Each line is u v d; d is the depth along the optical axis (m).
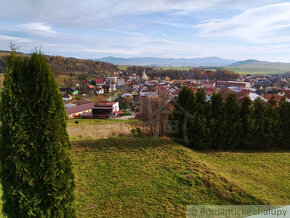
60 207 3.68
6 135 3.36
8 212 3.61
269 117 11.51
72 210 3.95
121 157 8.59
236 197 6.02
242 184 6.98
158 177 7.15
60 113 3.68
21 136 3.31
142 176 7.21
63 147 3.69
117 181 6.87
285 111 11.57
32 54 3.52
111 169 7.66
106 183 6.75
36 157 3.42
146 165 8.00
